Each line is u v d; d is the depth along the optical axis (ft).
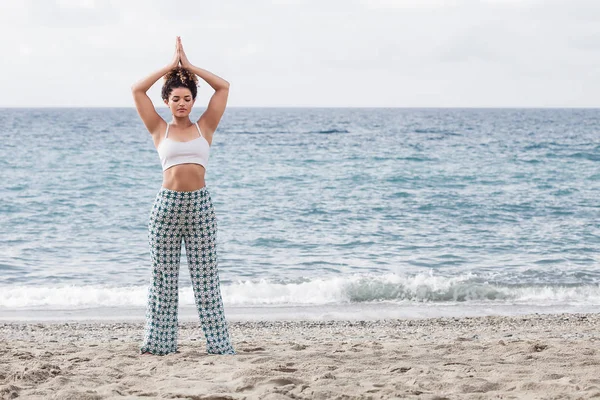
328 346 20.99
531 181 98.43
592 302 37.27
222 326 18.99
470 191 87.66
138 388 14.33
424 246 53.52
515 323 30.42
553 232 59.88
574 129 279.28
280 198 79.97
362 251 51.37
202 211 18.29
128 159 127.75
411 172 108.58
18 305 35.24
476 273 44.24
